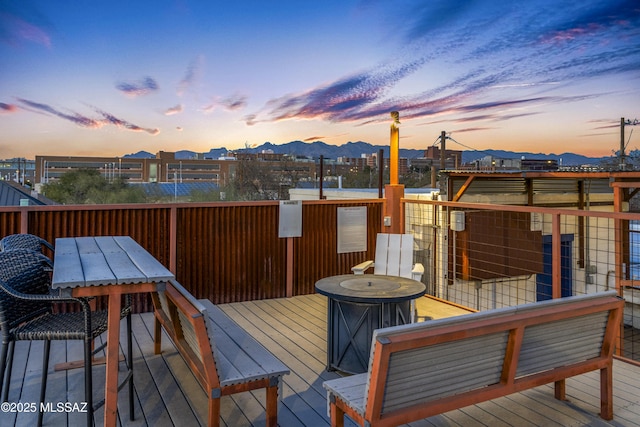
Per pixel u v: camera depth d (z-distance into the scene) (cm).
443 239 923
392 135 642
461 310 545
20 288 276
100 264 264
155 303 384
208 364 230
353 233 643
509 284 1005
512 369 238
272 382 249
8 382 300
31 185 3903
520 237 1024
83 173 2948
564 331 261
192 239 552
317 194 1440
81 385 327
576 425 281
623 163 2381
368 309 346
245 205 574
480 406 306
